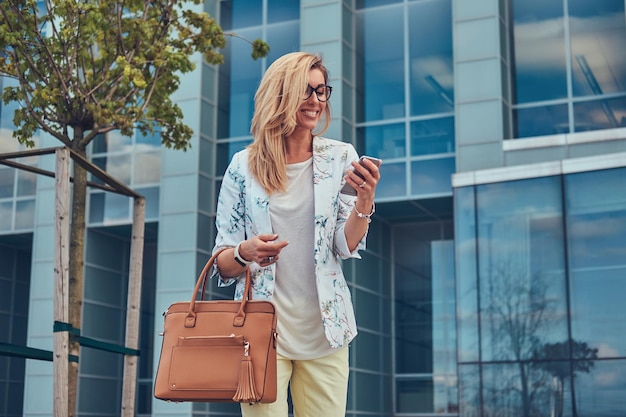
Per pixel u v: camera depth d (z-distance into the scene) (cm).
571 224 1653
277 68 300
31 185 2225
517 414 1636
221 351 292
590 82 1858
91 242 2212
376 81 2034
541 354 1636
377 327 2103
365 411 2008
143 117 942
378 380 2081
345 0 2038
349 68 2033
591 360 1589
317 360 300
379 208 2041
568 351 1611
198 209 2039
